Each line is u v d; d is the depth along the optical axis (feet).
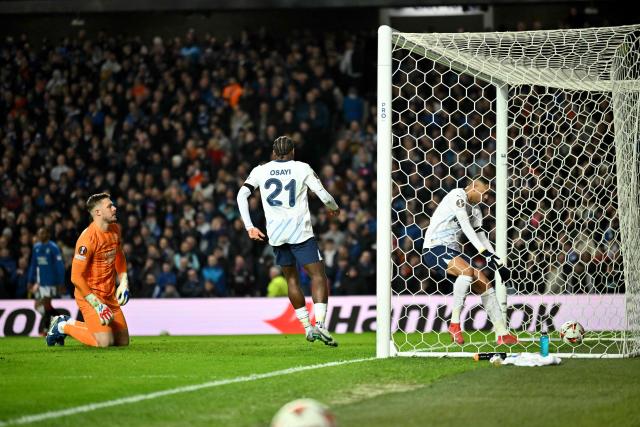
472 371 73.46
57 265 157.28
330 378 69.15
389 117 86.94
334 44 230.89
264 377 70.23
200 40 256.52
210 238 193.67
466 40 91.25
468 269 99.81
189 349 101.14
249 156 209.97
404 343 121.39
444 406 55.16
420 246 182.80
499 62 97.09
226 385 65.46
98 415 52.80
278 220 94.89
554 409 53.93
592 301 134.21
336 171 206.49
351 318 158.81
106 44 236.84
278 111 217.36
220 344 112.98
